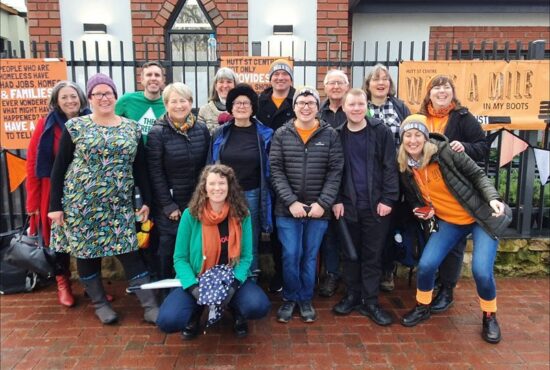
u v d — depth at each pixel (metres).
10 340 3.12
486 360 2.90
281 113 3.74
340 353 2.97
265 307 2.98
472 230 3.16
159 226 3.33
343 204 3.35
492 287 3.06
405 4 7.09
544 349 3.03
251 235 3.13
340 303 3.53
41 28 6.38
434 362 2.88
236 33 6.51
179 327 2.89
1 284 3.81
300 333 3.22
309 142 3.20
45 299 3.76
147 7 6.41
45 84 4.07
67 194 3.08
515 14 7.23
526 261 4.24
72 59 4.06
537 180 4.69
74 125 3.02
